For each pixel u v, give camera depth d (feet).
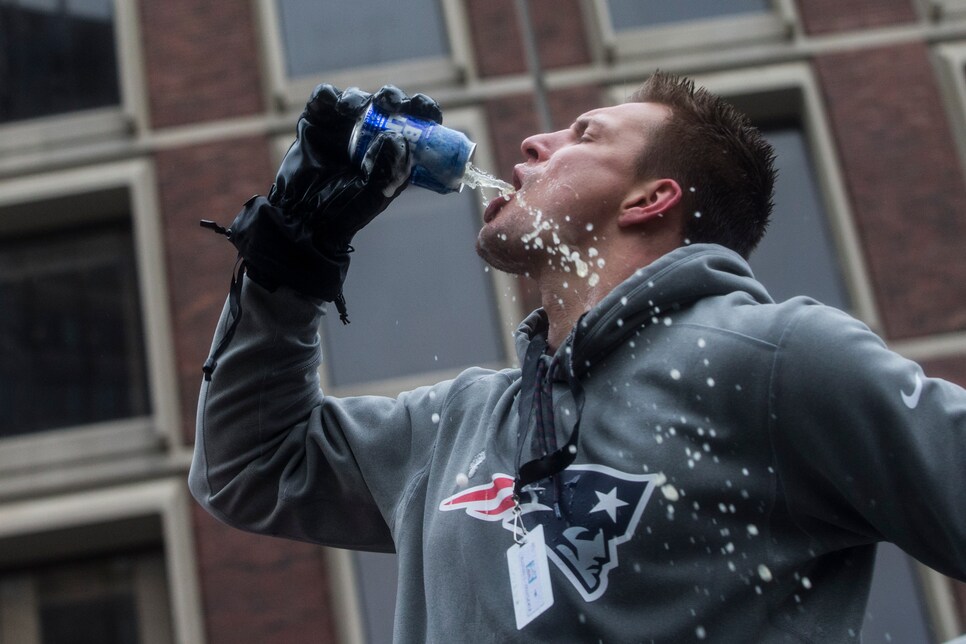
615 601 5.04
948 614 28.99
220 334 6.58
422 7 34.30
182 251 32.58
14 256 34.47
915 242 32.32
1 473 32.17
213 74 33.94
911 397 4.88
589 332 5.56
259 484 6.70
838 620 5.12
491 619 5.17
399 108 6.30
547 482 5.33
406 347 31.99
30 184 33.78
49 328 34.17
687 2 34.55
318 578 30.07
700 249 5.76
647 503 5.11
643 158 6.21
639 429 5.26
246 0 34.42
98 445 32.27
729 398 5.17
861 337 5.07
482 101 32.96
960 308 31.73
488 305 32.17
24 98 34.91
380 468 6.29
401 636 5.60
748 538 5.12
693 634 4.98
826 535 5.16
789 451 5.09
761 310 5.34
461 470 5.73
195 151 33.37
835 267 32.86
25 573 32.55
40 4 35.58
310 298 6.36
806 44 34.06
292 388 6.61
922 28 34.24
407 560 5.79
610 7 34.50
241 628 29.81
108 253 34.47
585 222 6.16
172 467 31.68
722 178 6.30
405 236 32.65
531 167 6.40
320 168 6.23
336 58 34.06
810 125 33.50
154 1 34.58
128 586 32.50
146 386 33.71
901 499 4.86
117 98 34.91
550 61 33.50
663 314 5.60
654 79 6.64
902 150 33.14
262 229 6.17
